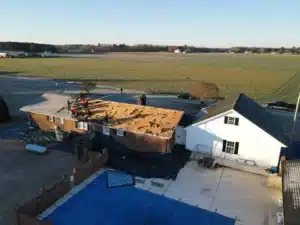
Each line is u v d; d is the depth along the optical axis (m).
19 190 21.33
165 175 23.88
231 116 25.53
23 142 30.45
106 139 29.97
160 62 152.12
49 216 18.42
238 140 25.86
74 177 21.78
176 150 28.58
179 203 20.19
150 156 27.34
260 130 24.73
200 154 27.78
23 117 39.66
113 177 23.31
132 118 29.78
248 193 21.58
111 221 18.20
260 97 59.47
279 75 94.38
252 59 186.25
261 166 25.55
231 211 19.42
